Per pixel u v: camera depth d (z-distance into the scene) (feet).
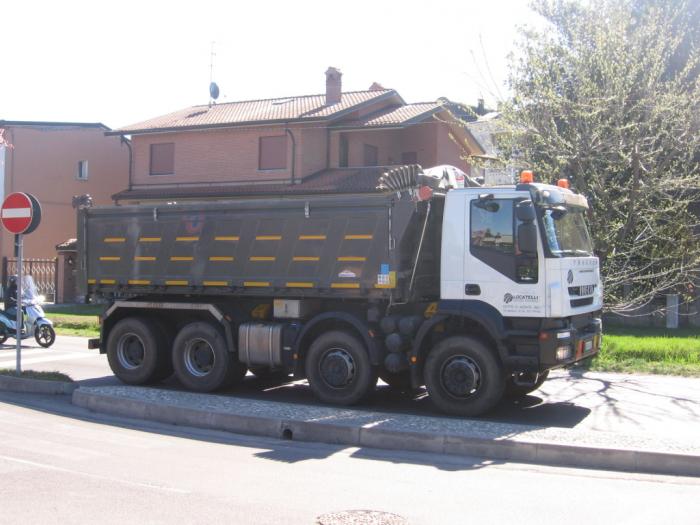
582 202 34.40
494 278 30.76
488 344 30.89
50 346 56.95
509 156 47.85
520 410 32.76
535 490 21.43
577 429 27.78
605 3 46.91
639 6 51.72
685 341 51.60
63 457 24.59
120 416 32.40
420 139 106.42
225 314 36.35
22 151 113.19
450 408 31.12
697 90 45.50
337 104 102.99
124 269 39.01
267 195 93.97
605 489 21.61
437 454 26.00
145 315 39.65
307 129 98.73
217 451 26.17
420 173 31.83
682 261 49.55
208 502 19.77
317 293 33.88
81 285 40.34
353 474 23.12
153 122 110.11
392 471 23.56
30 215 38.14
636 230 48.06
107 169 124.47
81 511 18.83
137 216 38.75
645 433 27.96
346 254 33.09
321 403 34.12
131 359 39.50
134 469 23.21
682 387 38.27
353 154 103.04
